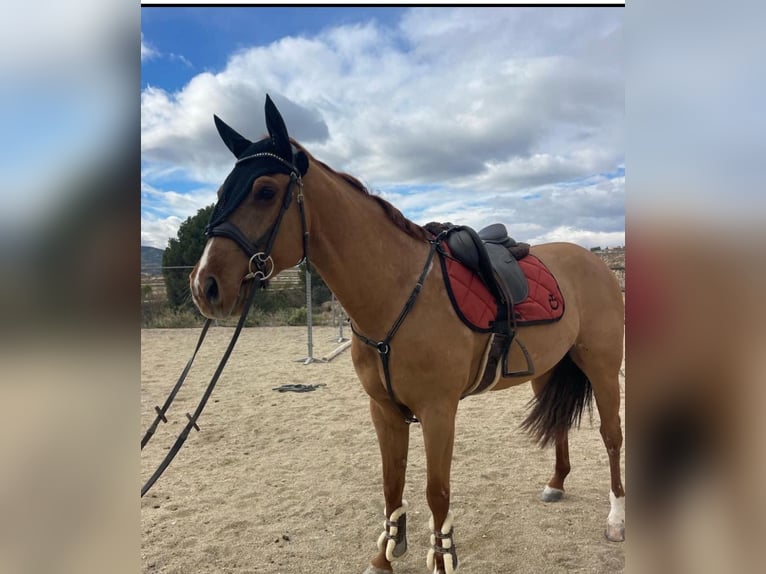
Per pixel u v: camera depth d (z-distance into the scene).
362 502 3.19
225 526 2.91
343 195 2.00
